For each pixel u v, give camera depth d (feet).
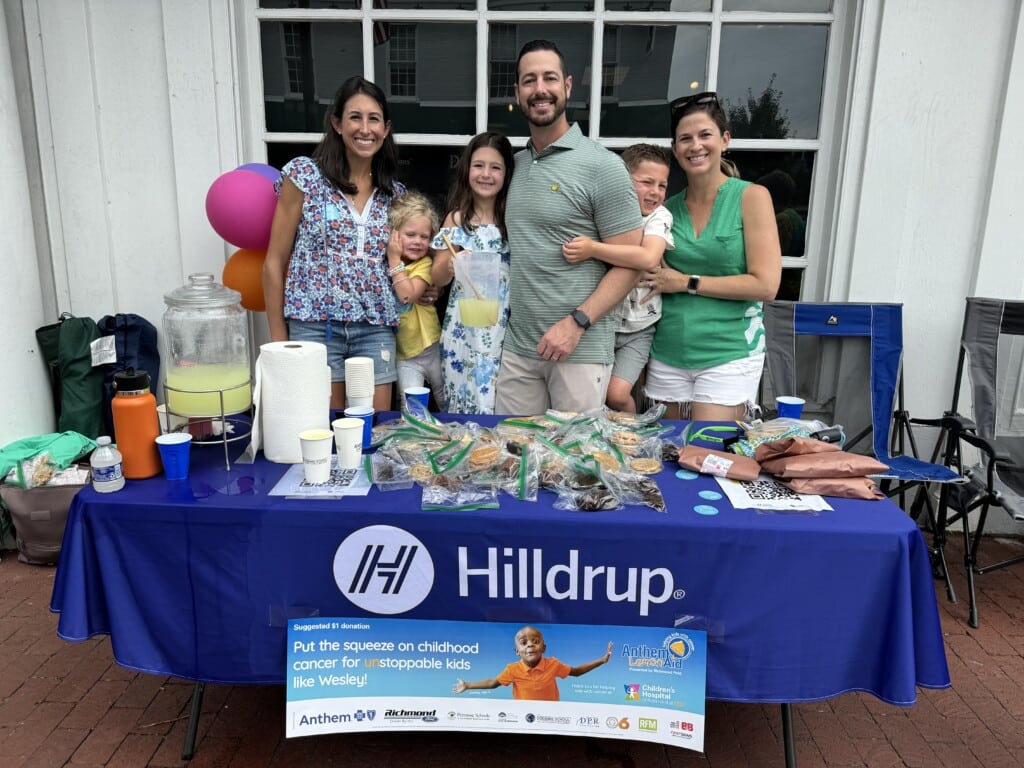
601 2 10.20
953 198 10.26
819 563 5.16
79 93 10.12
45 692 7.32
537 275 8.30
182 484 5.76
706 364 8.76
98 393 10.41
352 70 10.64
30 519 9.48
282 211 8.56
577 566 5.29
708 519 5.24
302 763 6.40
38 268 10.38
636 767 6.40
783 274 11.25
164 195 10.55
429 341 9.45
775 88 10.61
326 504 5.39
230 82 10.15
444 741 6.69
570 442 6.20
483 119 10.72
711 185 8.48
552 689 5.50
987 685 7.66
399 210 8.86
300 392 6.13
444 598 5.42
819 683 5.41
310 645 5.51
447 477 5.74
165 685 7.47
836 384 10.63
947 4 9.66
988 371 9.84
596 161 7.93
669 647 5.40
